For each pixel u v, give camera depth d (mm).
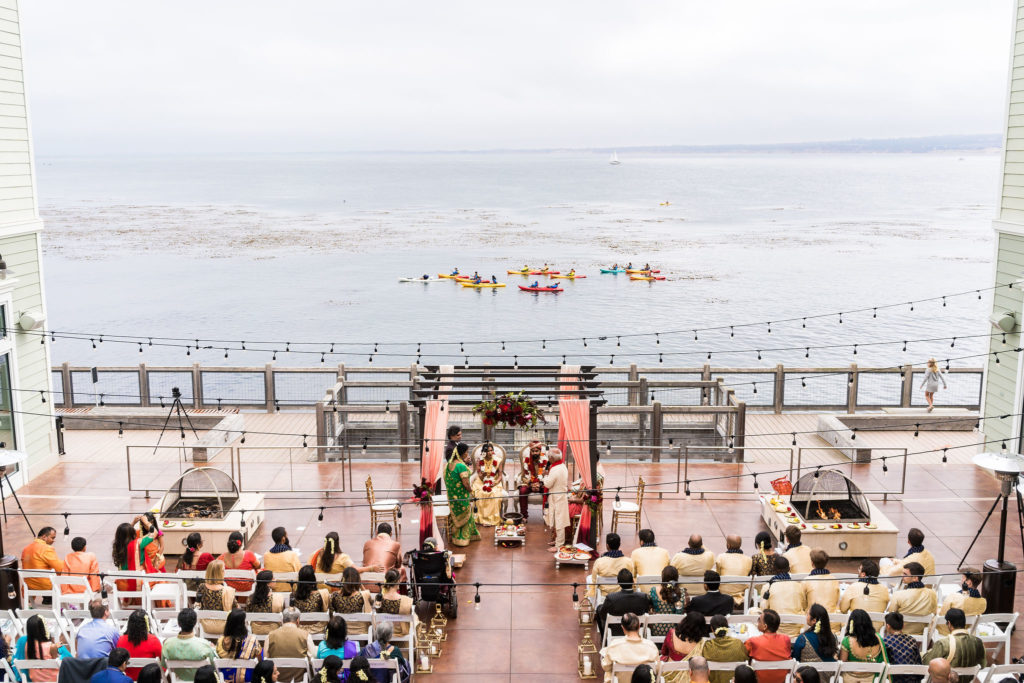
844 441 21422
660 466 20953
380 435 23203
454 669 12219
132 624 10031
